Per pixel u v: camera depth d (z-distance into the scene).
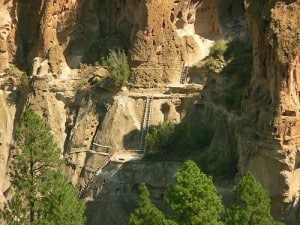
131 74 59.91
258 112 46.94
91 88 61.72
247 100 48.69
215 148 52.75
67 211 39.34
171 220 34.97
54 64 63.56
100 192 55.66
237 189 37.53
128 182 55.09
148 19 58.72
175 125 57.06
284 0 44.75
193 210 34.50
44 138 40.81
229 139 51.81
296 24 44.28
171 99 58.56
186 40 60.53
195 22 62.16
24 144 40.59
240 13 63.00
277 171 44.81
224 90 56.06
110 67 60.22
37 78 62.88
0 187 61.59
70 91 62.59
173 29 59.75
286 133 44.59
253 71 48.56
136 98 59.25
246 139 47.22
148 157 55.78
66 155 60.38
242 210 36.72
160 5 58.91
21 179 40.53
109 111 59.28
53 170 41.22
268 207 37.16
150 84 59.31
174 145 55.78
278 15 44.59
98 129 60.09
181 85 58.91
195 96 57.81
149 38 59.09
